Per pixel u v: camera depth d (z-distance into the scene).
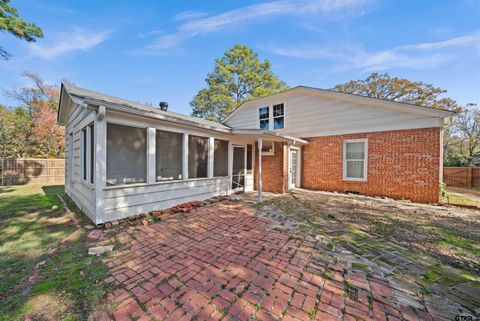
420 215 4.91
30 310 1.78
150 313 1.74
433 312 1.77
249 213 5.05
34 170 11.45
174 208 5.23
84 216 4.77
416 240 3.42
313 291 2.05
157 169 5.16
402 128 6.83
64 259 2.73
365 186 7.53
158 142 5.19
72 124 6.46
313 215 4.88
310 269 2.48
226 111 18.53
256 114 11.03
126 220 4.29
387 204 6.05
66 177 7.97
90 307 1.82
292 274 2.36
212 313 1.75
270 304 1.86
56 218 4.62
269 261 2.66
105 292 2.03
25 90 16.83
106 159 4.21
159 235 3.60
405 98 16.80
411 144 6.66
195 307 1.82
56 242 3.31
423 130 6.47
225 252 2.93
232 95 19.50
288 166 8.47
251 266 2.54
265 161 8.62
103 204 4.11
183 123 5.44
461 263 2.66
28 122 15.48
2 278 2.29
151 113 4.65
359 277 2.31
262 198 6.96
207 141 6.70
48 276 2.32
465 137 18.69
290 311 1.78
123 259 2.73
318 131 8.69
